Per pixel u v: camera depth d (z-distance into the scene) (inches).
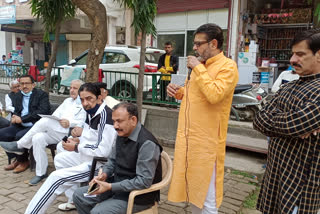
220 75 80.1
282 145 67.2
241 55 320.2
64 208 122.9
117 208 86.5
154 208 94.3
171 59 232.8
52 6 222.8
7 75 330.0
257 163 175.2
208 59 83.4
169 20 366.0
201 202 83.8
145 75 233.0
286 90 69.4
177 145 88.0
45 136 150.9
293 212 64.2
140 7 164.2
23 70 310.3
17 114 176.1
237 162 176.4
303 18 316.8
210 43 81.3
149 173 84.9
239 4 313.7
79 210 98.8
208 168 83.4
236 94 215.2
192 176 84.6
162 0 364.5
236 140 190.5
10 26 510.0
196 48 83.4
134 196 83.7
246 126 197.6
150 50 279.6
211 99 77.5
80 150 112.5
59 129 154.0
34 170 167.5
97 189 82.8
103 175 94.1
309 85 63.2
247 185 148.6
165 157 96.9
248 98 209.5
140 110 186.9
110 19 389.7
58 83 277.9
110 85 246.4
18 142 153.7
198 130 83.2
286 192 65.3
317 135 61.9
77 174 108.7
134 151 87.4
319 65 63.0
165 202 132.3
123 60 269.4
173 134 208.8
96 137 111.3
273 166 69.8
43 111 171.9
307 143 62.9
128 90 243.3
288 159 65.6
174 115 206.4
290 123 60.9
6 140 170.7
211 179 85.3
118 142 92.0
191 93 85.3
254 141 185.9
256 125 71.5
